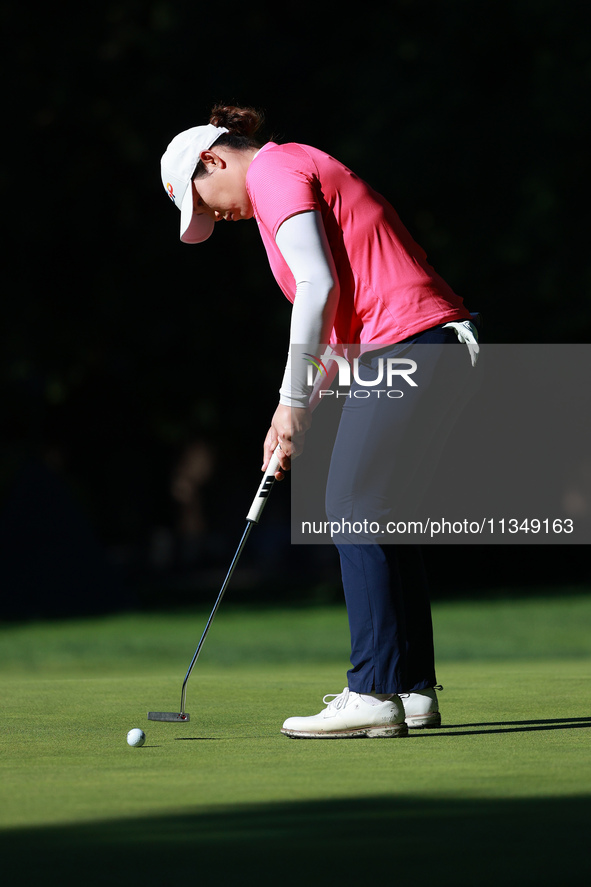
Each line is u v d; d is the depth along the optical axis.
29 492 54.31
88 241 61.81
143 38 60.53
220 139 12.80
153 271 62.53
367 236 11.84
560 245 55.00
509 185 55.94
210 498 105.62
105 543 101.50
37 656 35.94
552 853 5.85
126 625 48.00
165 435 77.06
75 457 84.75
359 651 11.67
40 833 6.37
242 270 63.22
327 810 6.94
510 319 56.06
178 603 63.41
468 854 5.84
